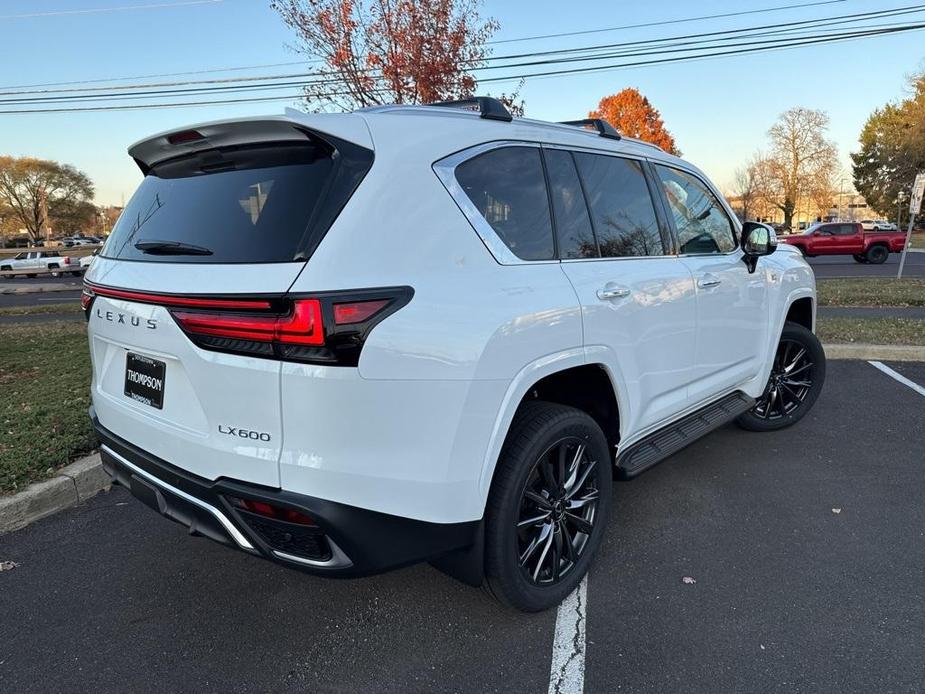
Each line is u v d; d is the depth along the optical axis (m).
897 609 2.59
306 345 1.87
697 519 3.41
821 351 4.79
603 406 2.90
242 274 1.98
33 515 3.50
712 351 3.58
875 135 65.69
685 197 3.60
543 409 2.52
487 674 2.28
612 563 2.99
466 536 2.20
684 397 3.39
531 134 2.69
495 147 2.50
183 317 2.08
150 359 2.32
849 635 2.43
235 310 1.96
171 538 3.31
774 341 4.25
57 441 4.18
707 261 3.58
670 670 2.27
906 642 2.39
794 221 72.88
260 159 2.26
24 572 2.99
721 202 3.98
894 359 7.01
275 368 1.92
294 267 1.90
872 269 22.36
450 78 10.30
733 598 2.70
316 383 1.88
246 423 2.01
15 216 80.38
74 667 2.34
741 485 3.83
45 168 77.81
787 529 3.29
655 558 3.03
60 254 43.47
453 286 2.13
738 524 3.35
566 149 2.84
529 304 2.32
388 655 2.39
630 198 3.14
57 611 2.69
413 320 1.99
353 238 1.96
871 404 5.37
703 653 2.36
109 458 2.63
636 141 3.42
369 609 2.67
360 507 1.97
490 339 2.14
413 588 2.82
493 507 2.31
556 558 2.60
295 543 2.04
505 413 2.21
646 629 2.50
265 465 1.98
